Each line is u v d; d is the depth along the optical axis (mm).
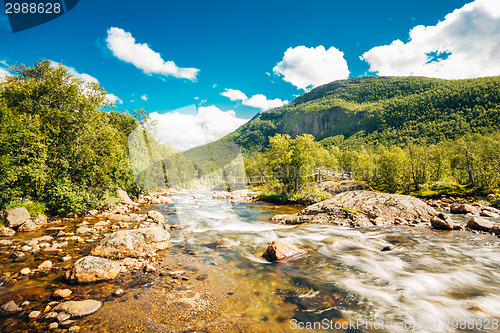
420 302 4664
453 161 35594
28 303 4363
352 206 14062
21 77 18625
